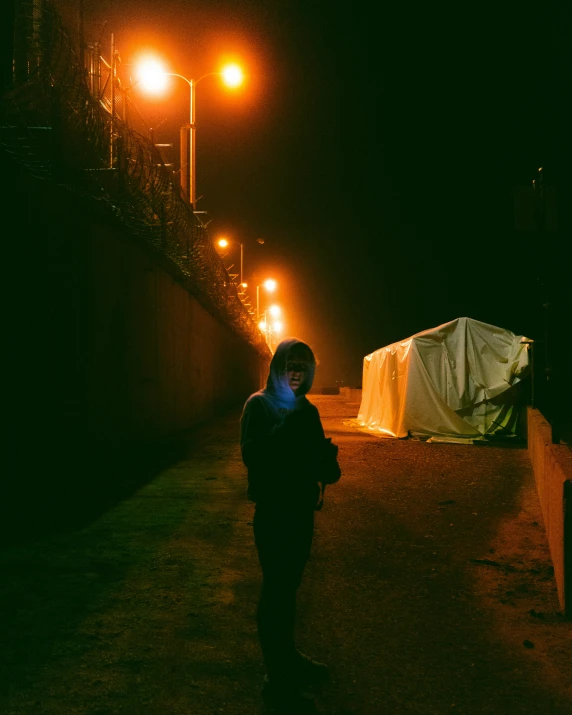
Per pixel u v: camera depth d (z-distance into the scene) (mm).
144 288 12703
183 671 3631
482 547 6297
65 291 8172
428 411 15594
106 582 5086
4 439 6430
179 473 10555
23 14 6840
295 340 3455
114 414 10477
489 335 15484
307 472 3393
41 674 3549
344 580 5277
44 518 7238
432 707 3326
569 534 4504
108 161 8570
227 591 4941
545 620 4465
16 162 6793
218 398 24984
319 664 3613
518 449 13680
